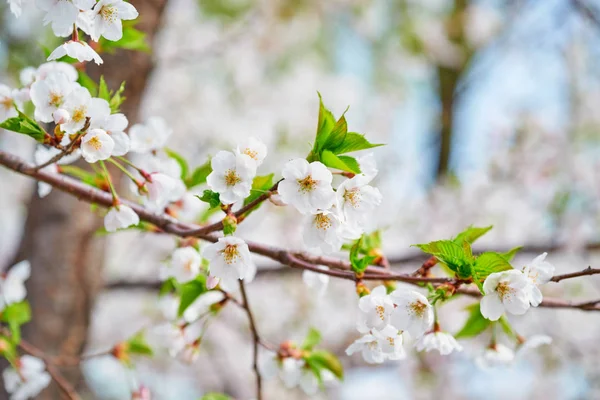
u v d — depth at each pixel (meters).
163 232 3.15
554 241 7.75
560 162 8.75
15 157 2.90
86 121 2.27
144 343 3.69
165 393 9.72
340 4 9.27
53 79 2.34
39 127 2.36
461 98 11.11
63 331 5.39
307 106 9.98
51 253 5.39
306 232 2.32
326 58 9.88
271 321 8.94
